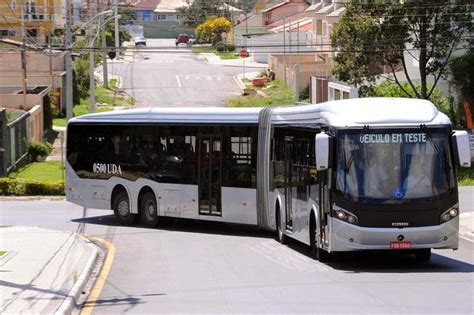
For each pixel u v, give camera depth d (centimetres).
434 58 5309
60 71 7869
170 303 1516
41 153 6053
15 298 1509
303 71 8444
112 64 11756
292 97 8238
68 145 3356
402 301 1472
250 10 15812
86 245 2414
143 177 3059
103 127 3225
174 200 2939
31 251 2262
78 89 8369
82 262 2042
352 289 1623
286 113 2439
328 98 6969
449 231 1909
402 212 1891
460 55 5397
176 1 17375
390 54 5294
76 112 7756
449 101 5331
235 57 12519
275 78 9625
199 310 1434
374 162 1912
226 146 2769
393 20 5188
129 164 3122
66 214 3641
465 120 5144
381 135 1923
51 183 4666
